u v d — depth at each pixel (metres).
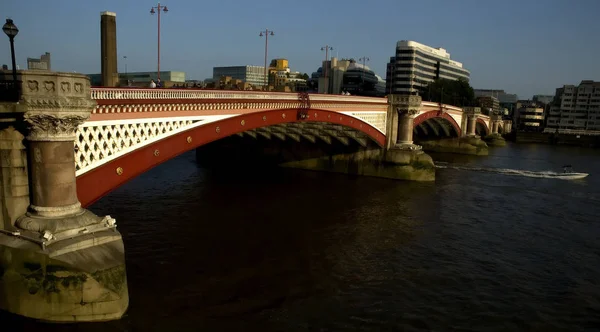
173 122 24.20
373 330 17.98
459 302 20.83
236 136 52.19
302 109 37.28
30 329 15.73
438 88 134.75
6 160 16.52
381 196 42.09
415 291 21.72
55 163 16.56
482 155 87.56
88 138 19.17
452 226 33.12
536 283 23.41
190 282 21.09
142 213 32.12
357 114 46.34
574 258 27.44
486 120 122.00
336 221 33.00
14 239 16.31
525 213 38.19
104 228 17.62
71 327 16.03
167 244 25.92
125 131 21.19
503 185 51.12
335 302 20.11
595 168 71.94
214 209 34.38
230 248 26.00
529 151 103.25
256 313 18.69
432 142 92.94
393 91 172.00
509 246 29.19
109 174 20.47
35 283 15.81
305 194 41.59
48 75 15.44
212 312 18.50
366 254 26.41
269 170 55.19
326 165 56.12
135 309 18.06
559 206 41.25
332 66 156.62
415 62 168.50
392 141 52.56
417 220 34.31
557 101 191.12
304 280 22.23
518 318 19.61
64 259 15.70
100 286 16.16
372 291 21.47
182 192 39.78
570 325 19.25
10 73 15.59
